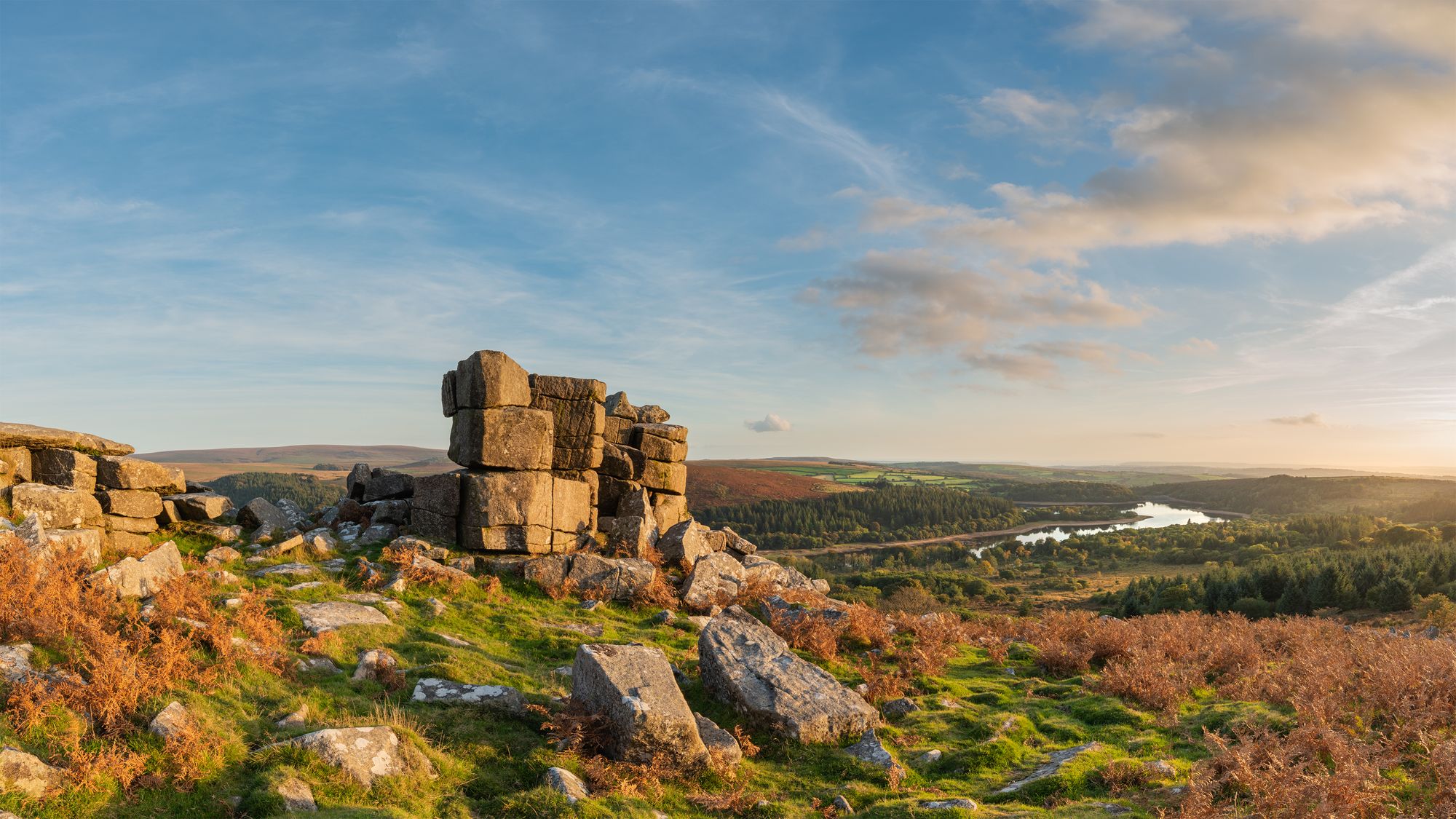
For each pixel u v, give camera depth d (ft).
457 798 33.50
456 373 85.92
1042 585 487.61
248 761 32.19
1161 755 43.39
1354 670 52.08
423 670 46.06
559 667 53.01
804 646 64.90
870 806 37.81
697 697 49.90
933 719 50.88
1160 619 80.48
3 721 29.89
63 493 61.57
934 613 83.46
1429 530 510.17
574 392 89.35
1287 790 31.76
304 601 56.75
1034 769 42.39
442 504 79.87
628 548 84.33
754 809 36.65
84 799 27.55
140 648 38.22
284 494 460.55
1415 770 35.70
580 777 36.70
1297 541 555.69
